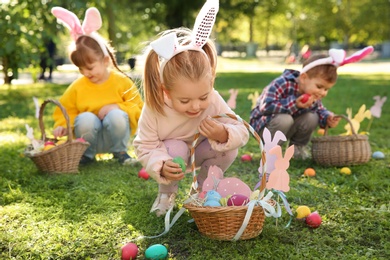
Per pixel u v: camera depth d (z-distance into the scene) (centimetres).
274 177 219
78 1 840
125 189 296
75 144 335
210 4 222
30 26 860
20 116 639
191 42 229
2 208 263
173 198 263
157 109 238
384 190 289
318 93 357
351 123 355
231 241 215
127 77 383
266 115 378
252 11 2031
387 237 222
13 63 873
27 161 373
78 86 377
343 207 262
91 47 357
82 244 217
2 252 213
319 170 344
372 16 3019
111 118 362
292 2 3344
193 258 202
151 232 230
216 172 241
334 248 213
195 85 213
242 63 2378
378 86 1016
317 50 3516
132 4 1852
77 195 288
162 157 237
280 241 221
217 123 233
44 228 236
